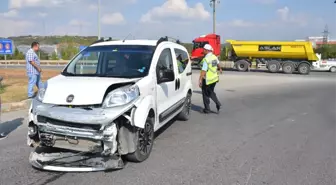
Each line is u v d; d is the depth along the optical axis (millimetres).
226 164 4566
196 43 30109
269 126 7047
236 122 7430
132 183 3865
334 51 52844
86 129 3922
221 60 35781
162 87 5328
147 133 4762
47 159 4324
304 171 4328
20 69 30766
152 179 3996
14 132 6172
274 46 28641
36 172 4152
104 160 4211
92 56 5410
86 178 3982
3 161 4551
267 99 11367
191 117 7973
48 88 4289
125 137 4195
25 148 5172
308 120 7727
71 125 3975
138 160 4516
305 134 6344
